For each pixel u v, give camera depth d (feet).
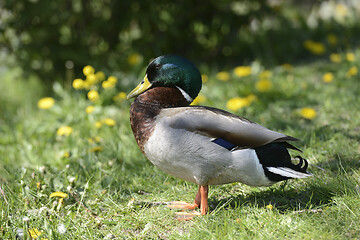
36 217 21.39
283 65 49.88
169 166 21.22
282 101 40.19
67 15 48.65
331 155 27.91
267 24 58.13
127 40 53.06
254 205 21.71
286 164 20.76
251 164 20.21
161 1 51.52
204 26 54.13
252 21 57.00
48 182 25.13
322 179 24.00
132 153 30.27
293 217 20.59
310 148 28.96
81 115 36.58
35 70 50.60
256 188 24.58
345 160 26.63
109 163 28.09
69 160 29.58
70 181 23.91
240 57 55.21
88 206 23.25
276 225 19.83
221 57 55.57
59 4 47.85
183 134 20.38
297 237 18.85
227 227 19.80
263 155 20.30
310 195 22.74
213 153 20.30
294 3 66.69
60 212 22.68
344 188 22.34
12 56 50.96
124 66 49.47
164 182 26.37
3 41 50.49
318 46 52.31
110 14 51.55
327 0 63.98
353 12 64.59
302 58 55.21
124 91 42.29
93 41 52.49
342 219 19.92
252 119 35.60
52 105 38.14
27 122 39.22
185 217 22.29
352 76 44.39
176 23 51.75
